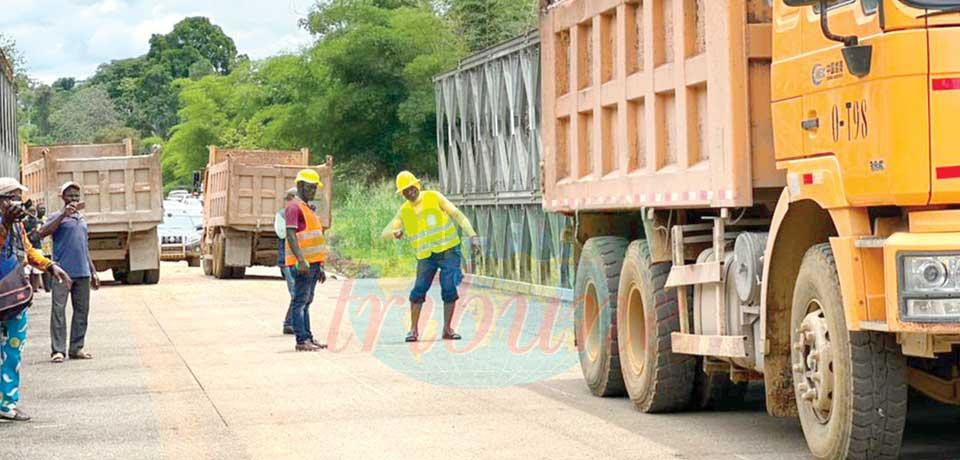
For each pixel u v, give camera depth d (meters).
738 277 11.16
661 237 13.03
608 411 13.53
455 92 32.34
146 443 12.13
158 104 150.62
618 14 13.59
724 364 12.36
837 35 9.50
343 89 60.69
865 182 9.08
